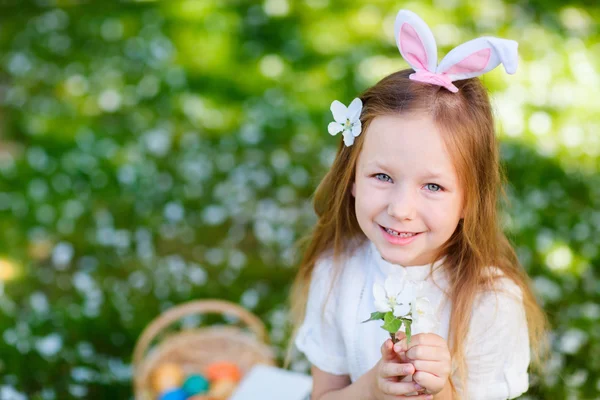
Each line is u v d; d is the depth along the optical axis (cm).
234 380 257
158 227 357
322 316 184
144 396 249
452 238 169
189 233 355
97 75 463
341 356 185
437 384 149
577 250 329
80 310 303
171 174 387
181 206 366
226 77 459
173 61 474
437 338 151
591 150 393
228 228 358
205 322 302
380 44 496
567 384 257
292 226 353
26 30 507
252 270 333
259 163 393
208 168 389
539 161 380
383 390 153
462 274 167
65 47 489
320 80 458
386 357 151
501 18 523
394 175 152
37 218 358
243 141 407
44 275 327
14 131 418
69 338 291
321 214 188
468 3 539
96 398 269
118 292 315
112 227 355
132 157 396
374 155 153
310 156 396
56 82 459
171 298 314
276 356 282
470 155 154
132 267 332
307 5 532
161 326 254
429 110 150
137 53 481
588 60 478
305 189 377
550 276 312
